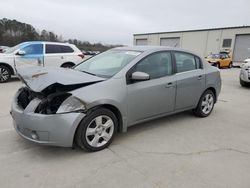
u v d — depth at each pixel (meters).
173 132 4.60
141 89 4.11
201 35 39.03
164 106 4.59
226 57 25.73
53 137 3.30
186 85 4.91
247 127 5.04
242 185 2.97
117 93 3.78
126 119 4.00
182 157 3.62
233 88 10.20
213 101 5.76
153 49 4.53
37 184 2.88
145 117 4.34
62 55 10.92
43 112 3.34
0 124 4.74
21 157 3.48
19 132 3.57
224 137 4.46
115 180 3.00
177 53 4.90
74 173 3.12
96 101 3.51
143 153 3.71
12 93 7.67
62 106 3.33
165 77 4.55
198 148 3.95
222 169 3.33
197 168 3.33
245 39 33.88
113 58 4.49
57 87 3.44
